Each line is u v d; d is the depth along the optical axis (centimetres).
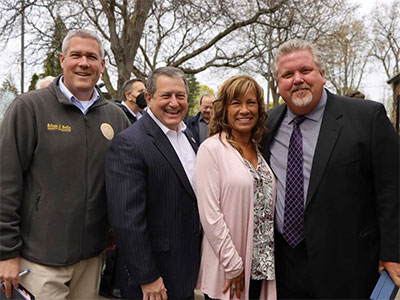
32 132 194
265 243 204
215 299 201
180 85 207
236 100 208
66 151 198
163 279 200
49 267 195
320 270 195
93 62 207
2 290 190
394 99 1828
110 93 1030
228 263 194
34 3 720
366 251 198
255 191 203
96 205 208
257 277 202
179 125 225
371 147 193
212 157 203
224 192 201
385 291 187
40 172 196
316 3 919
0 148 188
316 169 197
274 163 219
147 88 214
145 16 845
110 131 219
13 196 188
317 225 196
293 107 209
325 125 203
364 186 198
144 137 202
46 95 203
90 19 892
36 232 195
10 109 194
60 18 805
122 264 209
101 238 215
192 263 208
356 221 195
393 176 192
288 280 212
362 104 203
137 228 188
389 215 190
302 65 201
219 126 217
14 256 188
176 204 203
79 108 207
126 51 844
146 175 199
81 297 220
